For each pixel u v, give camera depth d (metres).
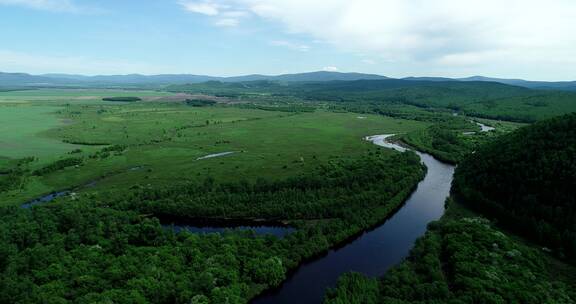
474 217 131.62
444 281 88.12
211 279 87.62
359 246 118.31
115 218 118.38
